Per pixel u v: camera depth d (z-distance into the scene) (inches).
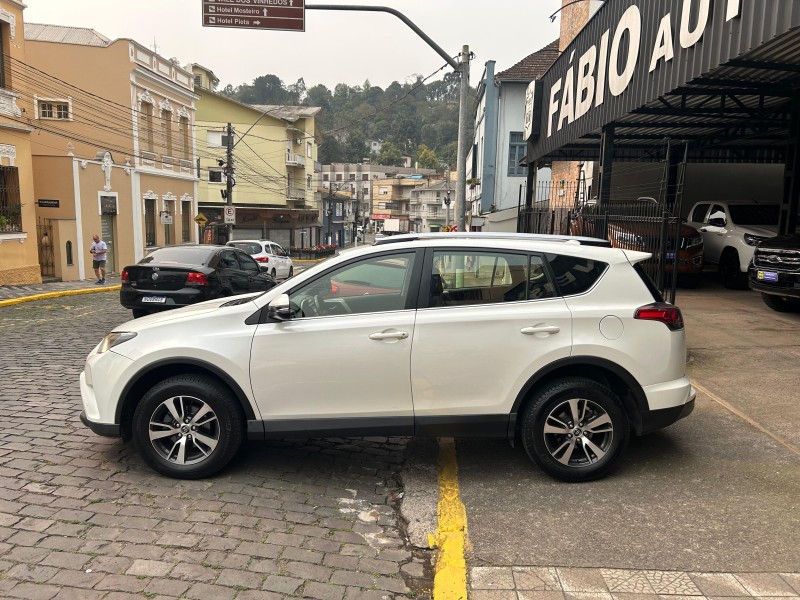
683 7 296.0
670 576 123.4
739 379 251.8
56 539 134.0
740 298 452.8
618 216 354.9
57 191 804.0
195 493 159.6
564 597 117.3
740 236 486.9
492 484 168.2
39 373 279.9
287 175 2014.0
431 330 160.2
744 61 311.0
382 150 4224.9
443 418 162.6
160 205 1095.0
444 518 148.6
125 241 964.6
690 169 723.4
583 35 472.7
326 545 137.0
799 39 272.1
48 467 172.2
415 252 167.3
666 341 163.6
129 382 164.1
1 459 176.6
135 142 997.8
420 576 127.3
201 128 1823.3
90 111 971.3
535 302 163.3
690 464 176.6
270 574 124.3
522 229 692.7
